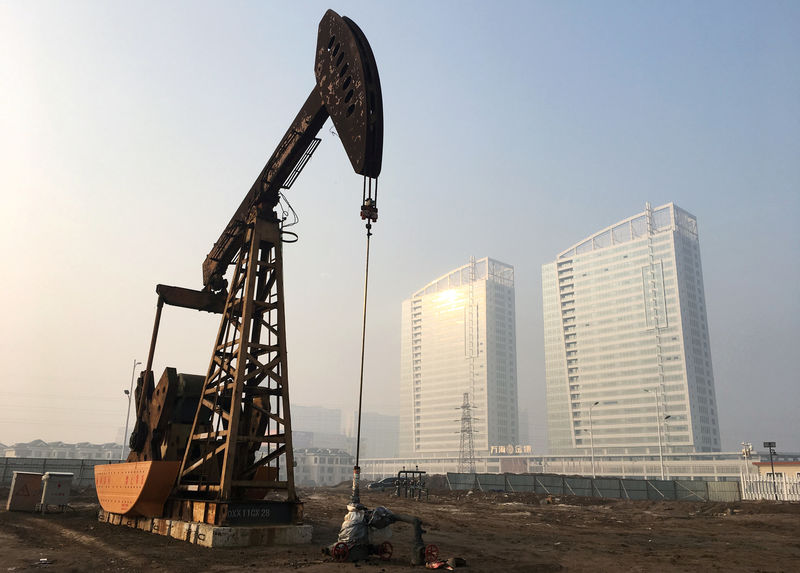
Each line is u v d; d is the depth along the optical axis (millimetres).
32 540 14633
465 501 42812
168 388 17922
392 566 10344
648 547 15555
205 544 13305
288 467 15133
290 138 17078
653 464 169750
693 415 178125
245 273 17578
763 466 57812
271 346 16375
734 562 12414
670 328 188125
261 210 17469
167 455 17766
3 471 45281
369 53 14375
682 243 198500
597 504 41188
